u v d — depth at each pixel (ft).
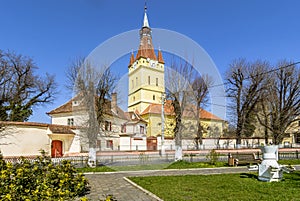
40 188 18.19
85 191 23.21
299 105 90.53
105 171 37.65
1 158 21.24
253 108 93.81
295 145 108.78
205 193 21.48
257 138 100.83
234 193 21.36
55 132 70.38
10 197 15.69
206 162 49.70
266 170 27.27
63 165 22.81
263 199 19.25
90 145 43.98
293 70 91.71
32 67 100.73
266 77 92.53
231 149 70.38
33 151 67.10
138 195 21.40
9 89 93.20
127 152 54.34
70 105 94.48
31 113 98.22
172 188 23.66
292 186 24.04
